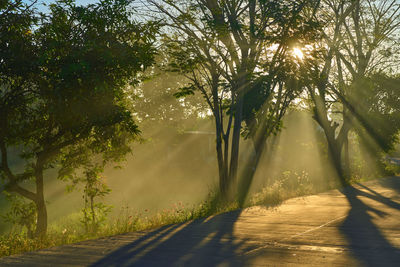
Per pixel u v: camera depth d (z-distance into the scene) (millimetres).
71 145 12000
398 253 5562
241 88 17688
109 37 10266
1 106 10078
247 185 21969
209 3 17656
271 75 18000
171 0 16797
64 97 9625
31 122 10734
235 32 17297
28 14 9859
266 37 17141
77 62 9547
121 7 10266
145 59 10469
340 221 9391
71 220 15344
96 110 10180
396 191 19469
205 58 16625
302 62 17875
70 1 10016
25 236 11203
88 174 12336
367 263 5000
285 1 17703
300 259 5328
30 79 10047
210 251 6172
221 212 12984
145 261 5582
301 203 14570
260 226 9047
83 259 5859
